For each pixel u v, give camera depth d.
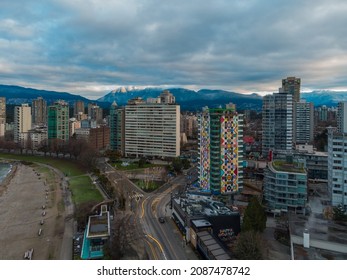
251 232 87.38
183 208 113.44
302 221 104.88
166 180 189.62
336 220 105.75
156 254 92.38
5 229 118.06
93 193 166.50
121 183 181.88
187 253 93.25
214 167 150.50
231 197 148.62
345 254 81.56
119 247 91.75
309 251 83.62
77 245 100.31
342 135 124.50
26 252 95.94
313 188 159.50
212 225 97.38
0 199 161.75
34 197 164.50
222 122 148.88
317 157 175.50
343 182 124.62
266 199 134.62
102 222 107.94
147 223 118.94
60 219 127.69
